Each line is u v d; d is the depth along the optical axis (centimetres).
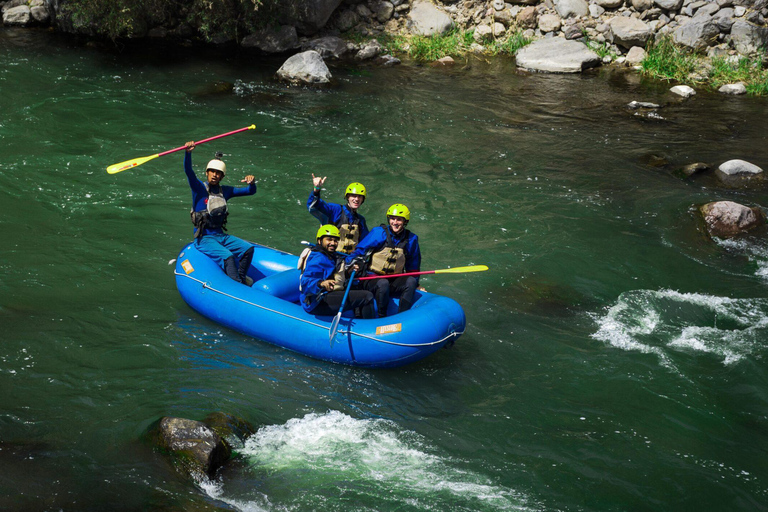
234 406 521
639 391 563
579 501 449
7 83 1218
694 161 1073
